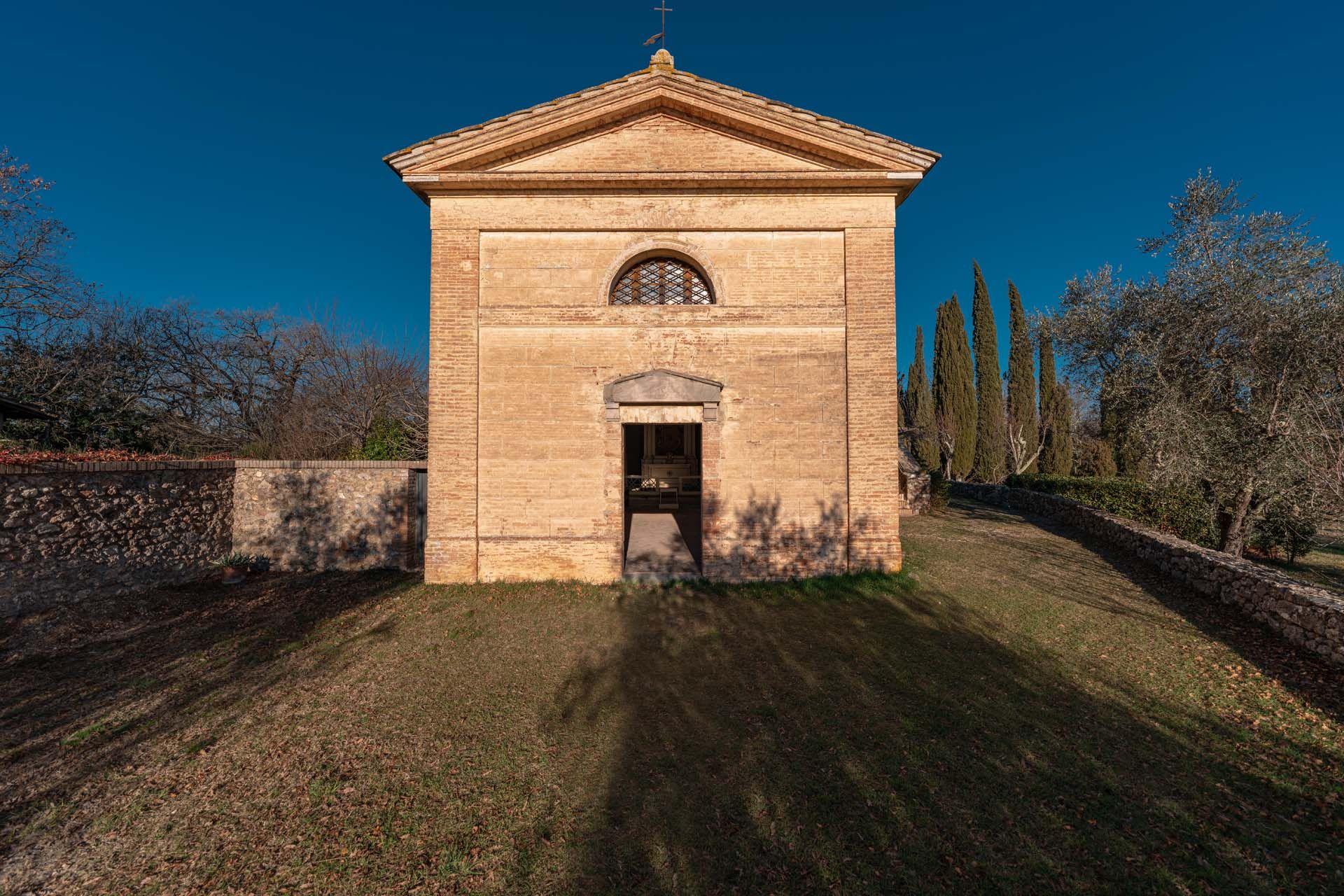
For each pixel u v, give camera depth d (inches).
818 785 155.7
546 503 360.5
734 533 359.3
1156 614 299.3
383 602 323.9
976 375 1166.3
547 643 262.5
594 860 129.0
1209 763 167.9
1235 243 401.4
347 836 137.3
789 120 355.3
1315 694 210.8
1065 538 502.3
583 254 366.6
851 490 359.6
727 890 119.9
